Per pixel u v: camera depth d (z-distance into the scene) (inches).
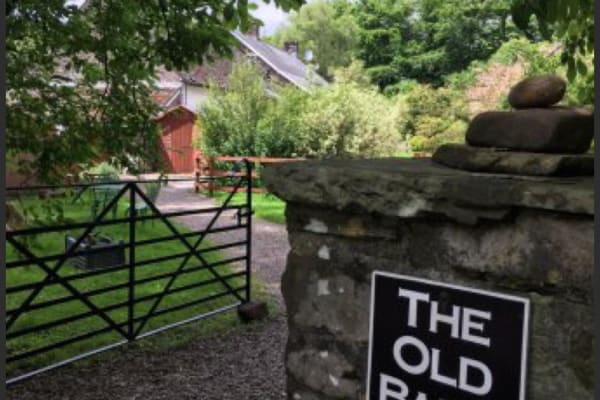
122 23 171.3
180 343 175.8
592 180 52.4
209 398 141.4
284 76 1157.1
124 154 188.4
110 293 217.3
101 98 184.7
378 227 60.2
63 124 173.6
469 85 940.6
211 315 191.0
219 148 621.6
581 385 48.4
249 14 165.0
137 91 189.6
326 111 613.9
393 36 1540.4
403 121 873.5
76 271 246.7
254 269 275.3
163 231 367.6
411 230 58.2
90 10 175.9
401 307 58.3
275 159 556.1
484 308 53.2
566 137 56.1
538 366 50.6
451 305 55.1
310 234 66.6
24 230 133.5
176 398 141.0
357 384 62.7
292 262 68.3
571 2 101.7
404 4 1546.5
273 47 1438.2
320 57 1736.0
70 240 264.7
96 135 180.7
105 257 249.0
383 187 58.2
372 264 61.4
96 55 176.7
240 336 184.4
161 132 201.2
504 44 934.4
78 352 164.9
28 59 167.3
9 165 174.1
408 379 57.7
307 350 66.9
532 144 56.6
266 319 201.3
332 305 64.6
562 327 49.4
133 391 143.8
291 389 68.9
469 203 52.8
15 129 162.7
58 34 163.5
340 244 63.9
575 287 48.5
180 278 244.8
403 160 73.9
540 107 59.5
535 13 98.5
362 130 627.5
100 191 403.2
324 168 63.2
